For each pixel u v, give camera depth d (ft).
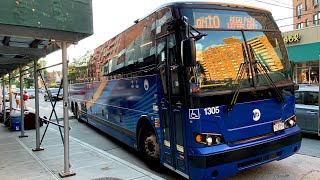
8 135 33.37
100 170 18.88
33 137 31.65
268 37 18.60
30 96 132.05
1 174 18.47
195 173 15.40
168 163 18.20
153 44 19.89
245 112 16.56
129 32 24.58
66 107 18.33
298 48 74.49
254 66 17.26
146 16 21.29
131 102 24.22
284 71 18.74
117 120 27.94
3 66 34.14
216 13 17.30
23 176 18.03
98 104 34.73
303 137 29.50
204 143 15.35
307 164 21.03
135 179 17.06
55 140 29.50
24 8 14.40
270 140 16.94
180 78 16.21
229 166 15.57
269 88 17.58
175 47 16.70
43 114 66.95
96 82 35.45
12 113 40.19
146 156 21.99
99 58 33.91
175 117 17.03
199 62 15.88
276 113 17.85
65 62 18.24
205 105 15.55
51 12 15.23
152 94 20.15
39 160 21.74
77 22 16.11
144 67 21.40
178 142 16.80
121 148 29.07
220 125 15.80
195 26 16.60
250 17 18.29
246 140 16.46
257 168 20.48
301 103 29.96
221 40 16.85
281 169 20.12
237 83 16.53
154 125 19.98
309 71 73.20
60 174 17.95
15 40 21.06
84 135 36.86
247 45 17.48
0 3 13.79
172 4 17.31
